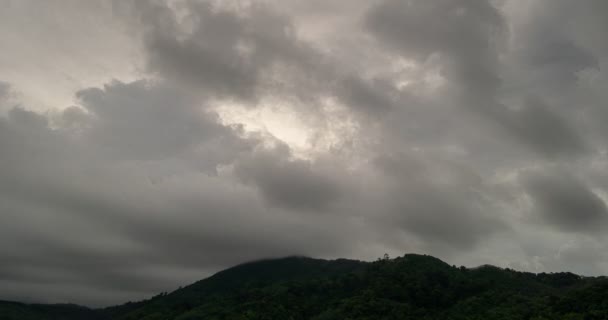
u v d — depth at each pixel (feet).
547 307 574.56
